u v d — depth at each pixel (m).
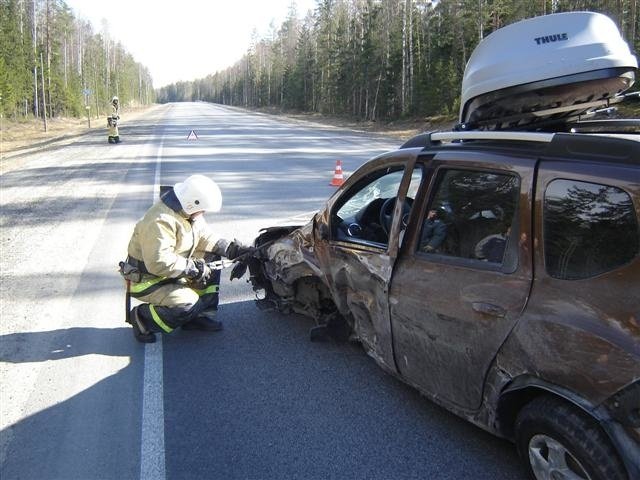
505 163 2.81
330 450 3.18
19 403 3.76
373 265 3.55
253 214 9.59
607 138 2.49
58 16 70.31
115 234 8.36
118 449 3.25
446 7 51.12
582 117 3.58
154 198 11.17
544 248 2.58
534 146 2.76
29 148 29.34
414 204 3.34
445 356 3.04
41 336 4.84
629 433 2.15
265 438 3.31
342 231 4.11
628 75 2.92
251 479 2.96
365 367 4.17
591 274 2.38
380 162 3.70
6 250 7.69
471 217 2.99
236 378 4.05
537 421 2.50
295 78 91.00
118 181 13.82
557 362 2.38
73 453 3.22
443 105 45.38
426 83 47.91
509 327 2.62
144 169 16.12
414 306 3.18
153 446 3.26
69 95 71.75
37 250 7.61
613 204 2.35
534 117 3.32
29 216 9.97
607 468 2.22
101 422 3.52
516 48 2.95
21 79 59.66
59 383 4.03
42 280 6.34
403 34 54.38
